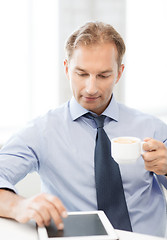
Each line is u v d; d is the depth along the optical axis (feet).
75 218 3.38
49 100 9.23
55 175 4.59
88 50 4.09
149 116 5.03
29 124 4.79
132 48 10.64
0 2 8.57
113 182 4.20
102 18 9.59
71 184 4.49
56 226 3.19
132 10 10.43
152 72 11.27
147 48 11.05
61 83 9.11
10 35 8.78
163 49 11.43
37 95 9.18
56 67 9.10
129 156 3.44
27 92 9.07
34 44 8.99
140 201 4.53
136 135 4.81
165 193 5.34
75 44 4.17
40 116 4.89
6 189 3.71
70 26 9.11
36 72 9.11
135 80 10.87
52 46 9.07
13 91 8.96
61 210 3.16
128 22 10.29
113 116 4.76
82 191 4.46
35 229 3.20
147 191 4.60
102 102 4.34
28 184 6.14
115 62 4.31
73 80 4.28
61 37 8.98
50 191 4.68
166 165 3.81
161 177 4.82
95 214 3.48
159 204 4.66
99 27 4.25
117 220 4.07
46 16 8.98
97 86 4.20
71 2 9.06
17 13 8.78
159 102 11.55
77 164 4.53
